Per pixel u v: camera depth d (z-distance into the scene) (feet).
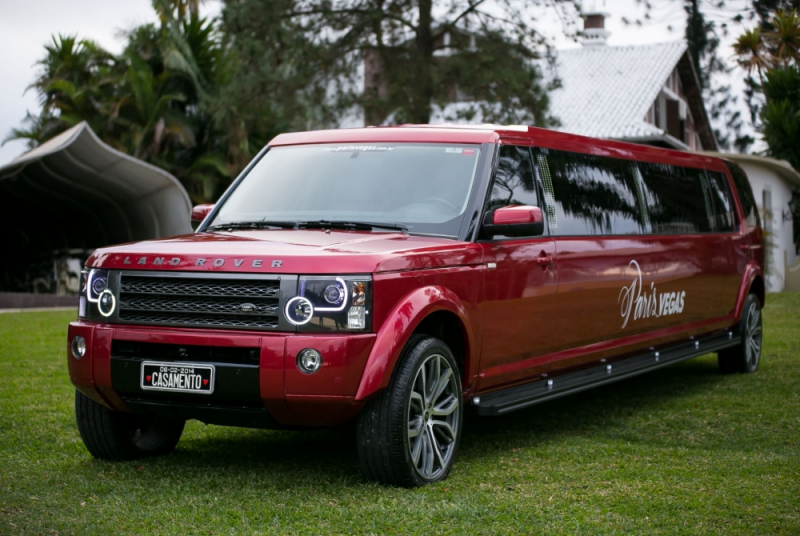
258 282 14.69
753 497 14.97
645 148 24.75
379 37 64.64
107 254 16.06
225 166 88.02
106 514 13.82
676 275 24.64
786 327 42.55
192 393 14.85
